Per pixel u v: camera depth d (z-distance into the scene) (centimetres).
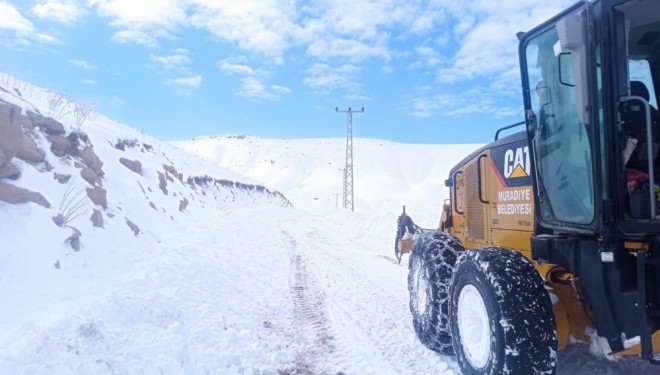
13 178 702
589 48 318
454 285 436
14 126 689
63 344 393
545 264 392
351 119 4069
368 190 12125
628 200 319
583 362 425
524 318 347
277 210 3912
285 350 530
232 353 500
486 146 530
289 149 18912
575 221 353
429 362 491
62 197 766
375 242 1694
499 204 498
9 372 347
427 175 13938
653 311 308
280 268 1079
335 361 503
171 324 541
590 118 320
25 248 600
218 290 752
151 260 785
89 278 637
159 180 1477
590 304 356
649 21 335
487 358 371
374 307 725
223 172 4484
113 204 964
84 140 1049
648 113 305
